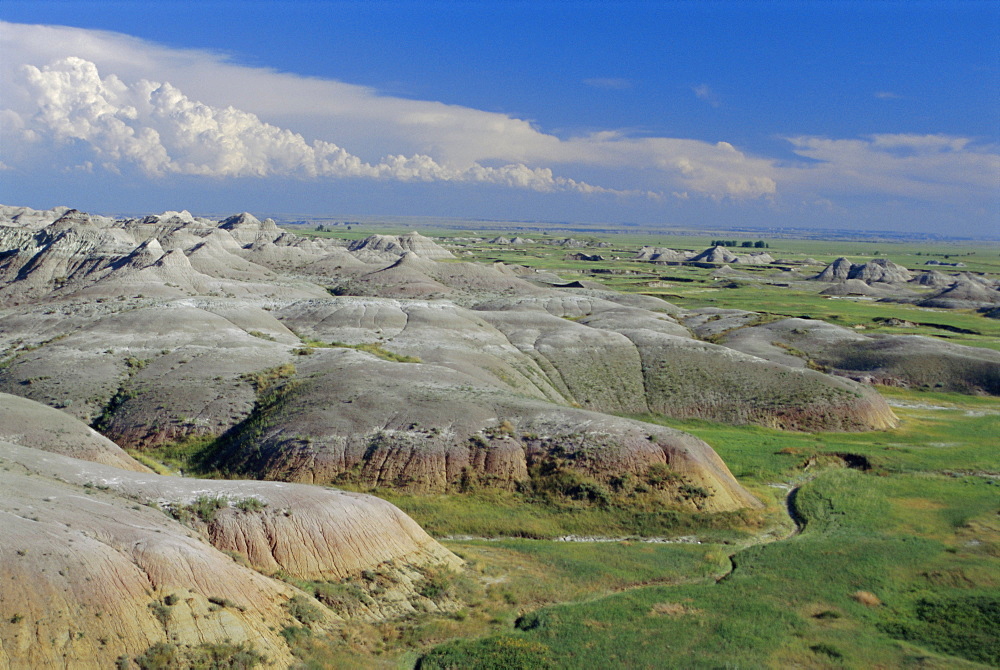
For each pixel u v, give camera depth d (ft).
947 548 147.43
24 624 83.82
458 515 164.76
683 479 174.81
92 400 224.94
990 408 300.81
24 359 252.62
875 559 141.08
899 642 110.32
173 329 275.39
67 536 96.94
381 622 115.14
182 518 121.80
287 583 115.55
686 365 301.84
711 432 250.57
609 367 306.55
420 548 135.03
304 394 215.31
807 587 129.39
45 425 169.07
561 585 132.36
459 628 115.96
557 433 188.96
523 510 168.76
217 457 196.85
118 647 87.56
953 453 224.12
